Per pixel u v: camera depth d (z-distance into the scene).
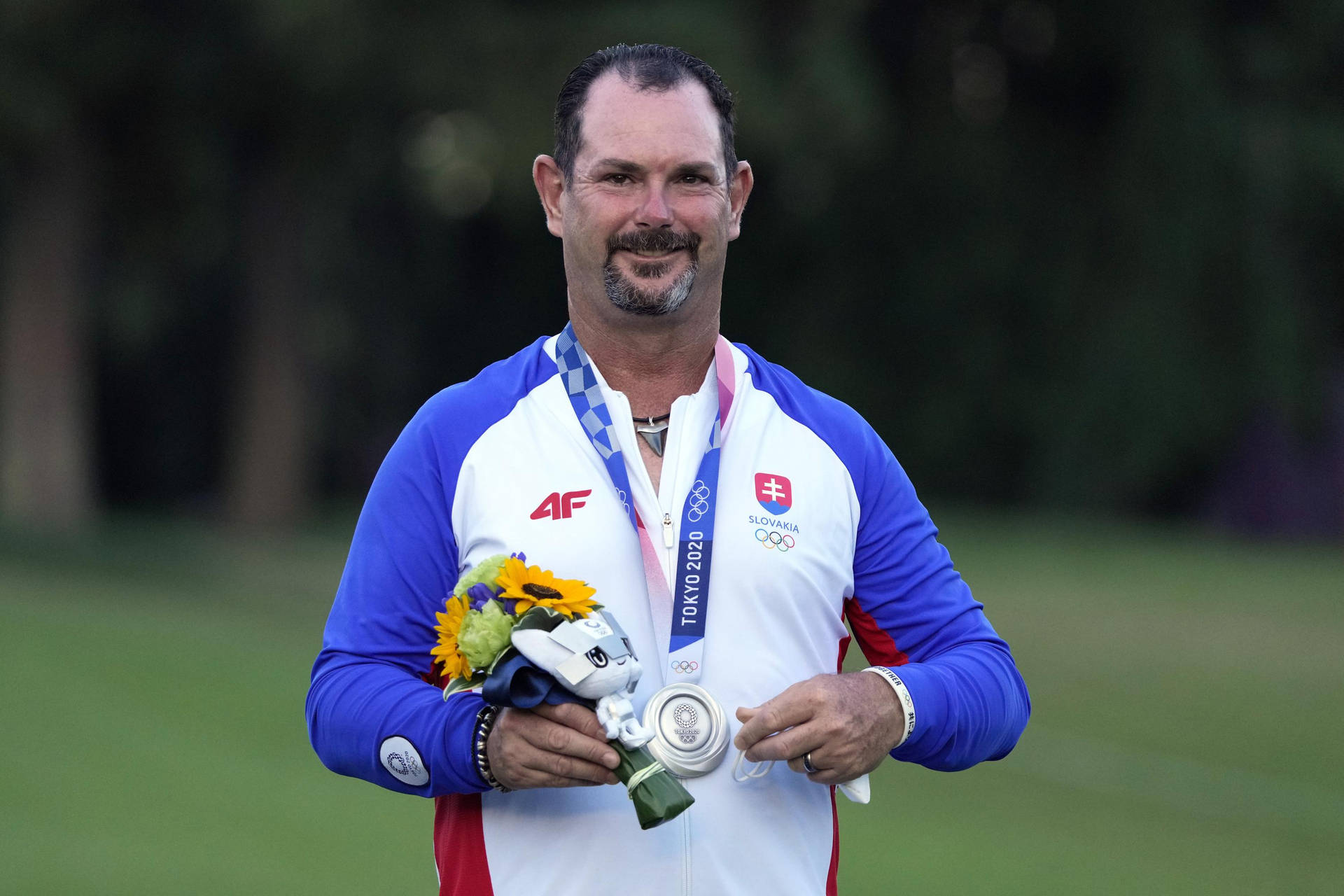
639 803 7.68
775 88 69.81
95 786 26.77
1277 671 40.53
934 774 31.86
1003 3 87.31
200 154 71.75
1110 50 84.00
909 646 9.27
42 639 41.47
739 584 8.67
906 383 92.50
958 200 90.00
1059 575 57.38
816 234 92.50
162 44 63.91
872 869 23.45
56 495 72.81
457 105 67.00
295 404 80.81
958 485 91.56
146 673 37.72
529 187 68.25
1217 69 81.56
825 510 9.02
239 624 48.31
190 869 21.67
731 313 96.69
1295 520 81.12
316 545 73.50
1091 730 35.19
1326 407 81.50
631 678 7.85
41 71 61.12
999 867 23.88
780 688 8.65
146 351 89.88
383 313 97.06
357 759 8.40
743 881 8.37
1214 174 80.12
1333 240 82.88
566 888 8.31
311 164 75.25
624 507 8.72
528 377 9.18
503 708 7.93
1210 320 81.00
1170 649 43.34
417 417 9.08
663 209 8.63
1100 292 84.56
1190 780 30.97
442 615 8.20
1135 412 81.62
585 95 8.95
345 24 61.62
